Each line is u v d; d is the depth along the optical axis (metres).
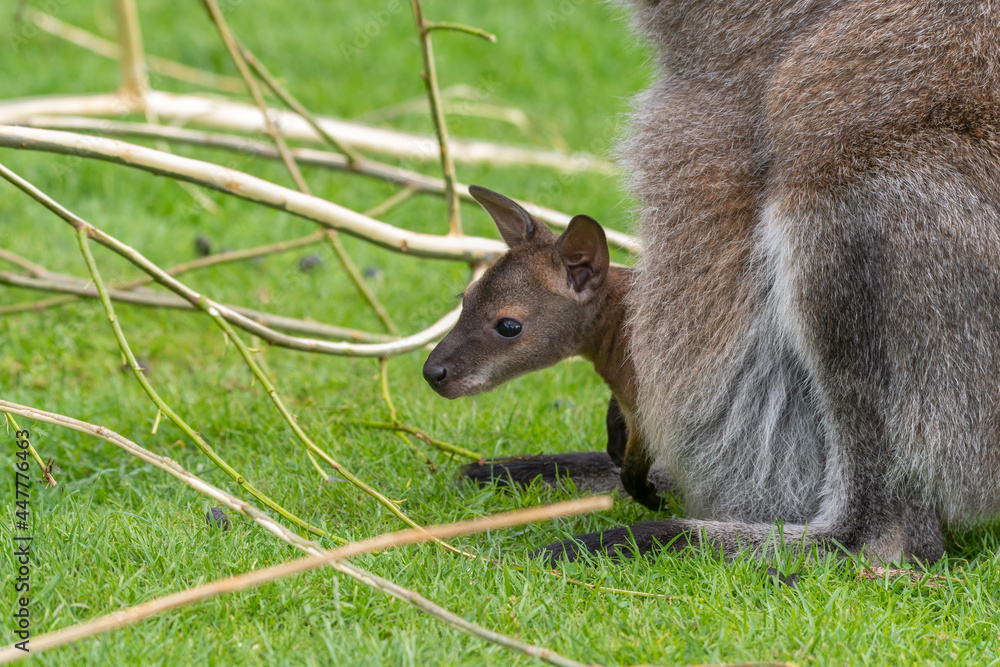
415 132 18.27
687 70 8.30
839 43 7.42
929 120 7.20
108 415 10.23
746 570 7.07
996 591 7.02
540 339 8.07
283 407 8.00
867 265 7.09
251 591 6.69
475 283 8.20
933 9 7.28
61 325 12.36
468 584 6.95
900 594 6.95
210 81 19.61
